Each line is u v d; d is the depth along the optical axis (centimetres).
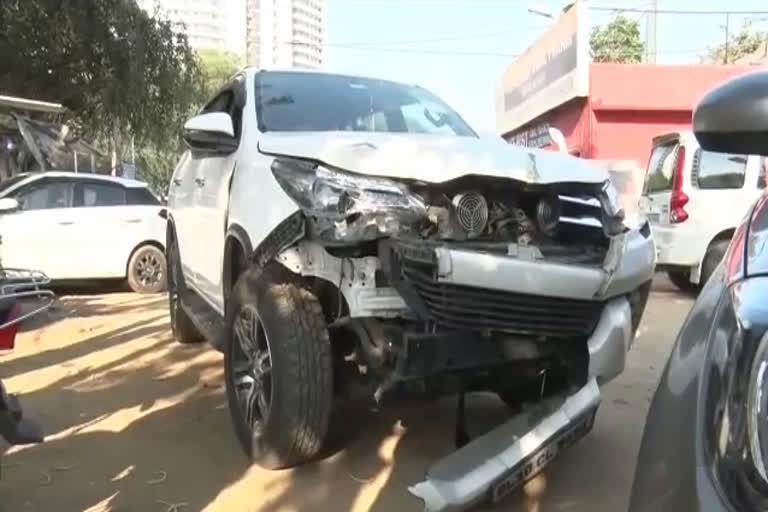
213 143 438
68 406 488
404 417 463
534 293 331
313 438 355
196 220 521
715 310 176
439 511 303
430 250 316
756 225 185
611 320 354
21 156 1591
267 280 360
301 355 344
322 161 340
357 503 353
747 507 134
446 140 369
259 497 358
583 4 1927
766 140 172
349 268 331
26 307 299
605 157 1962
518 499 363
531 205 352
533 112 2384
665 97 1938
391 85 510
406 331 326
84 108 1805
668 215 938
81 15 1661
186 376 559
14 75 1705
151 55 1812
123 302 916
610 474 392
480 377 352
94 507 346
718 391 152
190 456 405
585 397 340
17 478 375
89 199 974
